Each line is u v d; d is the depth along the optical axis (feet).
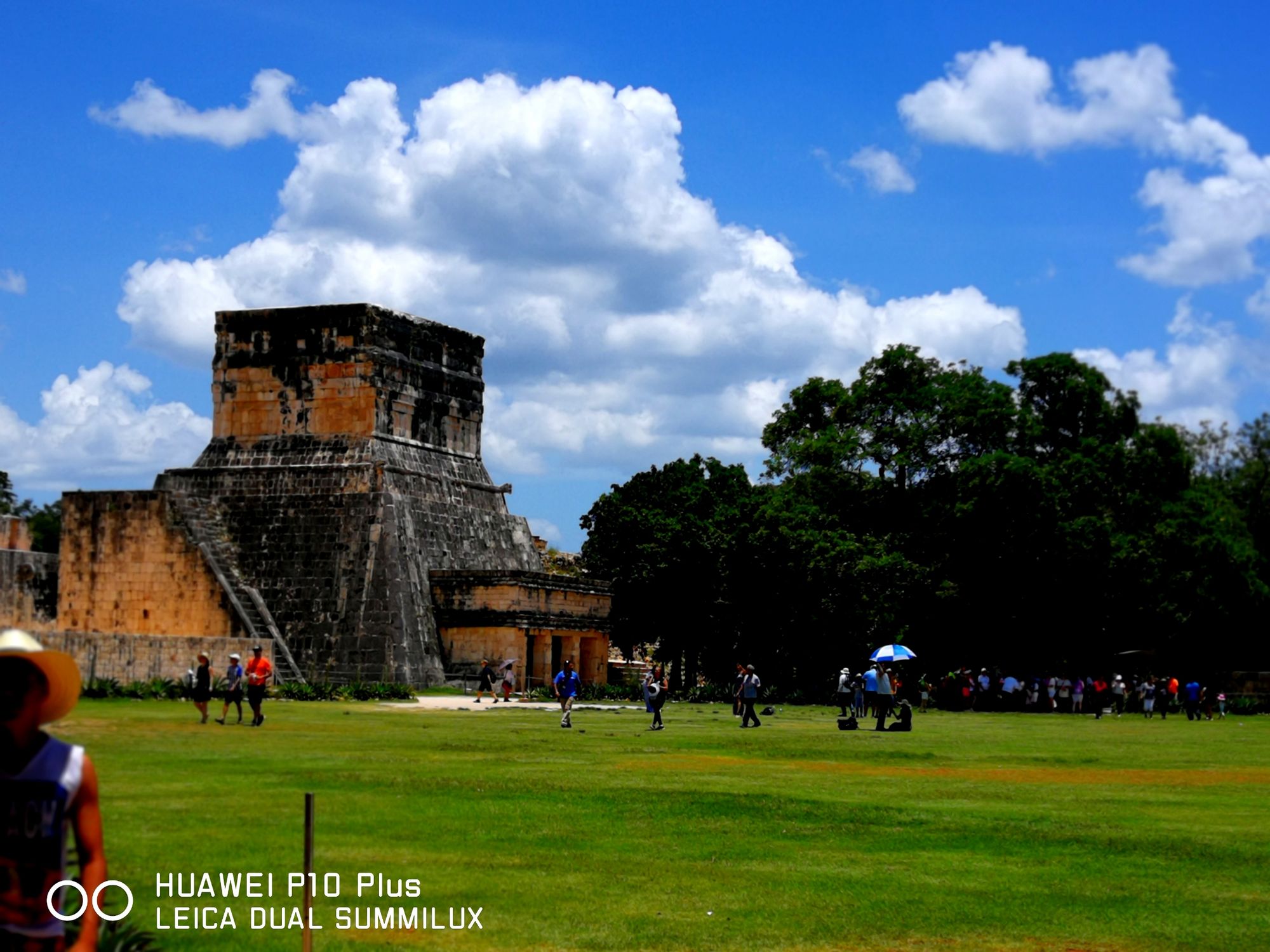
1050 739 146.61
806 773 98.84
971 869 62.23
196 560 217.97
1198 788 94.48
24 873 27.76
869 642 245.24
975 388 257.34
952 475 248.52
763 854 64.85
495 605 227.61
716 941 48.85
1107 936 50.72
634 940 48.75
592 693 228.84
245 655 198.59
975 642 243.81
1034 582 233.96
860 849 66.74
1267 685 264.52
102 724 127.65
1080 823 75.46
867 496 258.37
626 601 262.88
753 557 238.68
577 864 61.11
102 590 222.28
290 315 237.86
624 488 288.10
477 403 259.60
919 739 138.82
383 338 236.43
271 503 232.32
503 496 266.16
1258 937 50.78
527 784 85.46
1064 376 255.91
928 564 245.65
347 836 65.26
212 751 101.96
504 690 205.26
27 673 28.04
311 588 226.38
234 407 240.12
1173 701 238.48
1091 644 245.04
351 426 233.35
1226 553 245.24
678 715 181.27
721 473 290.76
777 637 242.17
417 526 234.79
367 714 158.20
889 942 49.47
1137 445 252.42
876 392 262.88
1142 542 234.38
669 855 63.87
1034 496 227.81
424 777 87.56
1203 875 61.72
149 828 65.77
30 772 28.12
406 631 222.48
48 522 346.13
